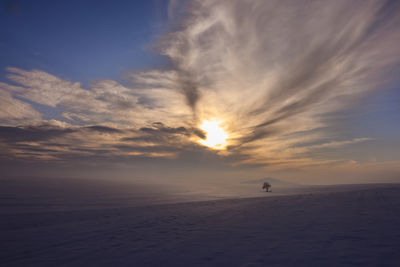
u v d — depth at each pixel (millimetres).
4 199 36938
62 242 7207
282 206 14398
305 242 5594
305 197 20906
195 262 4652
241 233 7168
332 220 8516
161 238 7184
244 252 5098
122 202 33875
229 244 5895
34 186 97188
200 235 7262
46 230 9352
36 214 15531
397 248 4758
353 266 3842
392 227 6840
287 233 6746
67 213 15766
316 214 10281
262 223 8773
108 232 8578
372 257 4266
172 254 5355
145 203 32344
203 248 5688
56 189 78375
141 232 8312
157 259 5043
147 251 5766
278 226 7953
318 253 4676
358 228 6891
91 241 7234
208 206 17203
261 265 4172
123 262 5004
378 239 5535
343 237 5879
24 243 7184
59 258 5551
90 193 61344
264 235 6672
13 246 6832
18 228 10133
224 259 4707
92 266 4875
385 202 13977
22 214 15703
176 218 11414
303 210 11953
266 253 4906
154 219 11406
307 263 4125
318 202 15703
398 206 11867
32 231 9203
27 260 5480
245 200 21469
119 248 6242
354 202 14688
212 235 7152
